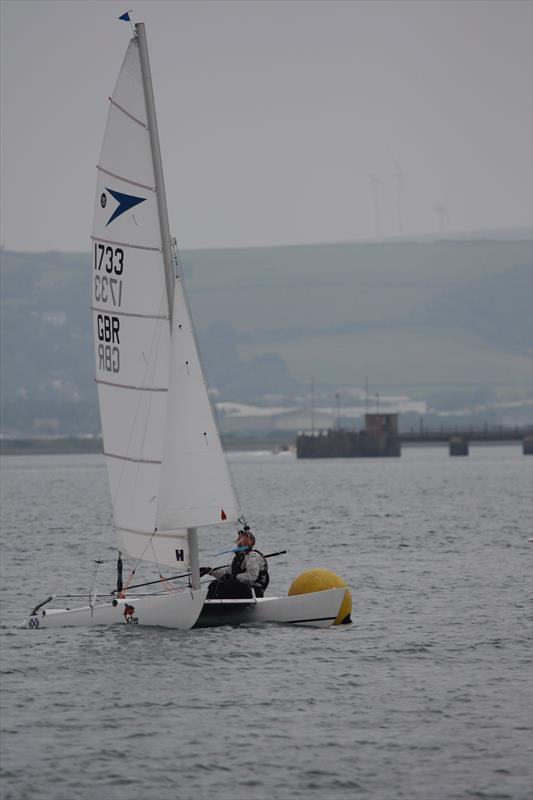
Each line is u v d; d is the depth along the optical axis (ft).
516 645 329.93
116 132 344.69
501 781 212.23
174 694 271.90
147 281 342.85
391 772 217.15
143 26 341.62
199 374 341.21
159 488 338.75
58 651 319.88
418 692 273.54
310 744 233.35
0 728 245.04
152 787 210.59
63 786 211.20
